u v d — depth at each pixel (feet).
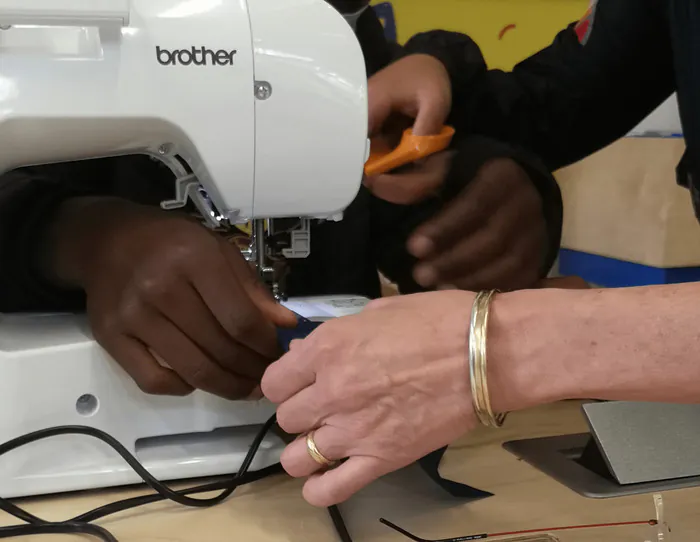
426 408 1.42
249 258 2.12
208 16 1.55
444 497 1.81
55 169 2.50
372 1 3.34
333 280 3.50
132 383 1.84
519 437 2.27
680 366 1.30
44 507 1.73
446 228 3.54
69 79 1.45
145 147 1.68
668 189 3.24
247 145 1.60
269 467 1.91
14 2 1.32
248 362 1.87
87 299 1.88
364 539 1.57
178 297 1.74
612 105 3.44
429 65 3.33
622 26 3.19
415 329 1.43
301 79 1.61
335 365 1.44
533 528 1.63
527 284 3.66
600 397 1.38
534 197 3.59
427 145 3.10
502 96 3.43
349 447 1.46
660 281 3.31
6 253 2.28
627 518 1.68
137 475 1.81
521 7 3.52
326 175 1.70
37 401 1.73
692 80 2.66
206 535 1.59
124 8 1.38
